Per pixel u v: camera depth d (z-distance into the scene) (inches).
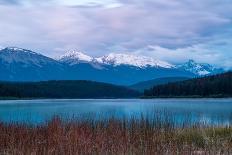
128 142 688.4
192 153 608.7
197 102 4746.6
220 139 771.4
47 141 713.0
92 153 634.8
